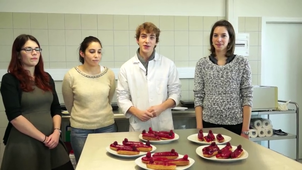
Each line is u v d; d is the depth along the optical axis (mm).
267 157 1068
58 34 2621
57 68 2643
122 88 1812
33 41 1553
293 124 3105
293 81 3109
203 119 1798
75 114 1856
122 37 2707
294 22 3000
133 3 2703
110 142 1305
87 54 1812
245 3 2877
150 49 1729
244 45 2891
